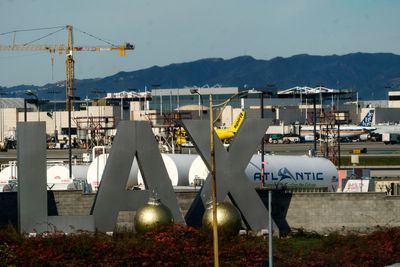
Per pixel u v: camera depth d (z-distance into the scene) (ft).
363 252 259.19
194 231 270.46
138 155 297.12
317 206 331.98
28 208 285.43
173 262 249.75
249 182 305.73
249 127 305.94
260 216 306.35
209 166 302.66
